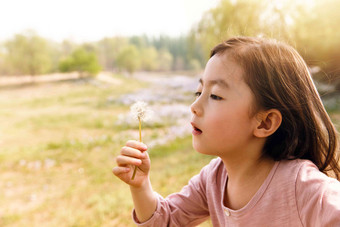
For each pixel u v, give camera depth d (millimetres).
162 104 17984
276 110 820
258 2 9125
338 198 680
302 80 905
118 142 9969
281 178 816
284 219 789
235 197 923
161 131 11250
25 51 48156
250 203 849
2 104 25406
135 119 982
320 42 10383
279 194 805
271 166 867
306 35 10617
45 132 12703
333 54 10461
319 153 926
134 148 958
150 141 9484
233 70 827
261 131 825
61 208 5156
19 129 13578
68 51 79875
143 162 1002
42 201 5613
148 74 76438
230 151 853
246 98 812
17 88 41344
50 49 55281
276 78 840
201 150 867
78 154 8836
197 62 82812
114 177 6504
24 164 8203
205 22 14547
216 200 1011
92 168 7410
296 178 785
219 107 822
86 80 48188
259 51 855
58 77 52656
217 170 1051
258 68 827
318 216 689
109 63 85188
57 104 23781
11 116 18031
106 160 8047
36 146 10195
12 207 5438
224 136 823
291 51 937
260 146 867
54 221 4676
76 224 4371
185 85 29500
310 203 727
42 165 8016
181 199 1126
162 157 7402
